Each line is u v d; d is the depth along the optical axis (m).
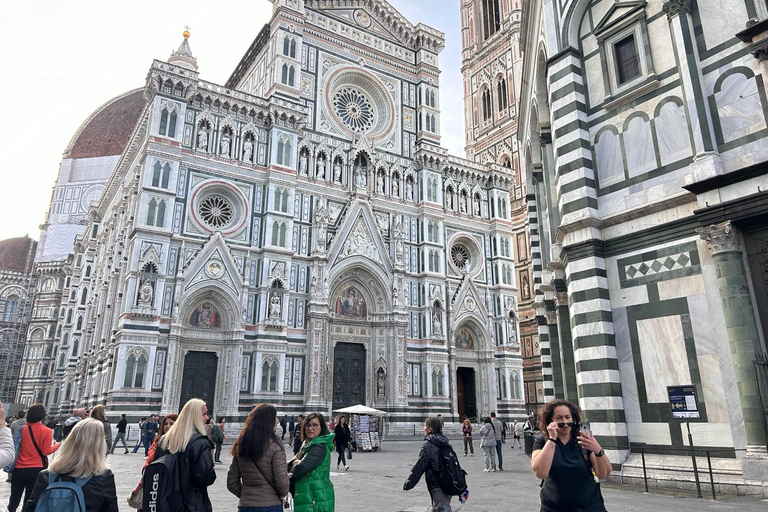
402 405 51.78
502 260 63.53
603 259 19.47
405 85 64.19
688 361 16.61
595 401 18.27
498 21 84.19
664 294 17.53
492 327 61.16
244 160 49.56
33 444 11.12
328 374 48.69
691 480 15.52
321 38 58.94
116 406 38.94
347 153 57.00
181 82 47.22
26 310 102.44
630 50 20.16
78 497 6.65
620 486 16.38
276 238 48.72
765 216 15.23
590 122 21.03
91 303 66.81
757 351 14.86
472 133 85.00
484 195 65.38
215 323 45.16
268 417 7.86
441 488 9.81
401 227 57.19
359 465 26.48
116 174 61.22
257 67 59.97
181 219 45.22
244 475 7.59
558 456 6.25
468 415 59.28
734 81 16.50
